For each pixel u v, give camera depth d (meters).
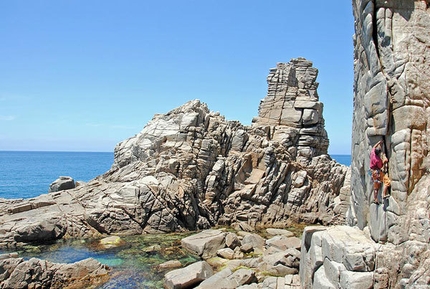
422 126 13.58
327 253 15.31
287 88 50.06
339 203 41.41
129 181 39.97
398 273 13.24
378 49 14.71
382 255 13.44
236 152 44.69
